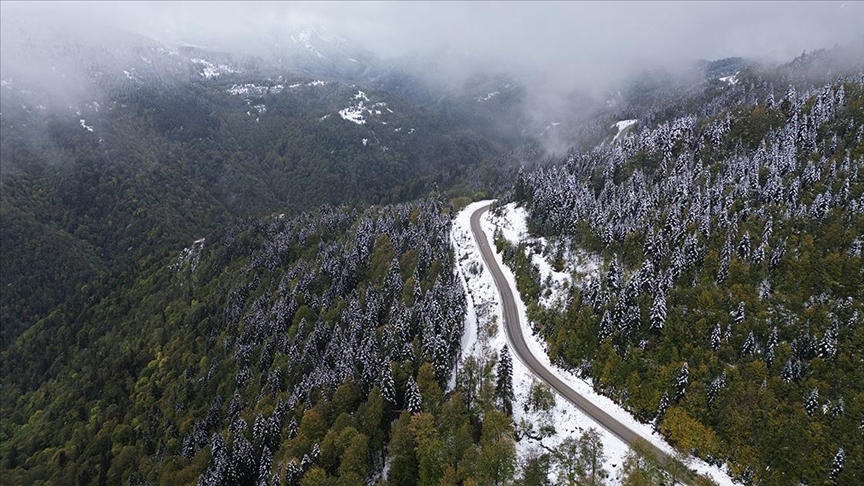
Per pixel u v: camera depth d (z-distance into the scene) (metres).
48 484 162.50
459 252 195.12
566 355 125.81
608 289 136.62
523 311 150.25
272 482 105.88
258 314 196.00
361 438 103.62
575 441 102.56
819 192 147.62
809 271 123.56
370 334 146.00
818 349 107.56
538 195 198.75
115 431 176.50
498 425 100.12
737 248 133.62
